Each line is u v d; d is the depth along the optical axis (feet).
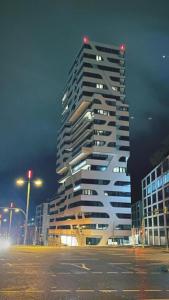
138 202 419.33
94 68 374.22
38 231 580.71
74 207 354.54
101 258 87.51
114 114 361.10
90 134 359.46
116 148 356.18
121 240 334.44
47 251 115.96
